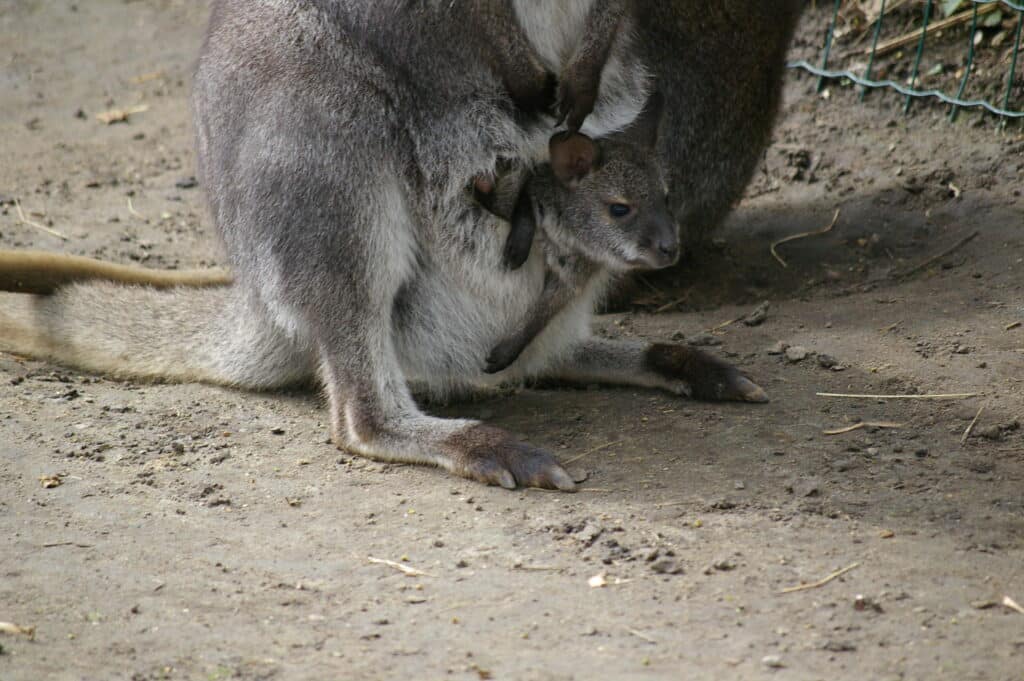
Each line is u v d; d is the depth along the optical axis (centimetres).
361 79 913
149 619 674
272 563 738
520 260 934
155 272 1145
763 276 1225
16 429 919
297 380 1038
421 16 907
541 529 775
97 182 1481
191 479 852
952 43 1427
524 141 951
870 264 1203
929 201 1256
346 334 910
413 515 800
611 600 687
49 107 1686
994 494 802
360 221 909
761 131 1243
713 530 764
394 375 916
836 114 1414
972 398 940
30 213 1395
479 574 720
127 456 885
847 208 1289
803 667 618
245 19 959
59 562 735
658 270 1252
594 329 1150
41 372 1071
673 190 1205
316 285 911
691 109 1187
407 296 962
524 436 926
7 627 659
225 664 631
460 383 1010
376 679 616
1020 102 1328
